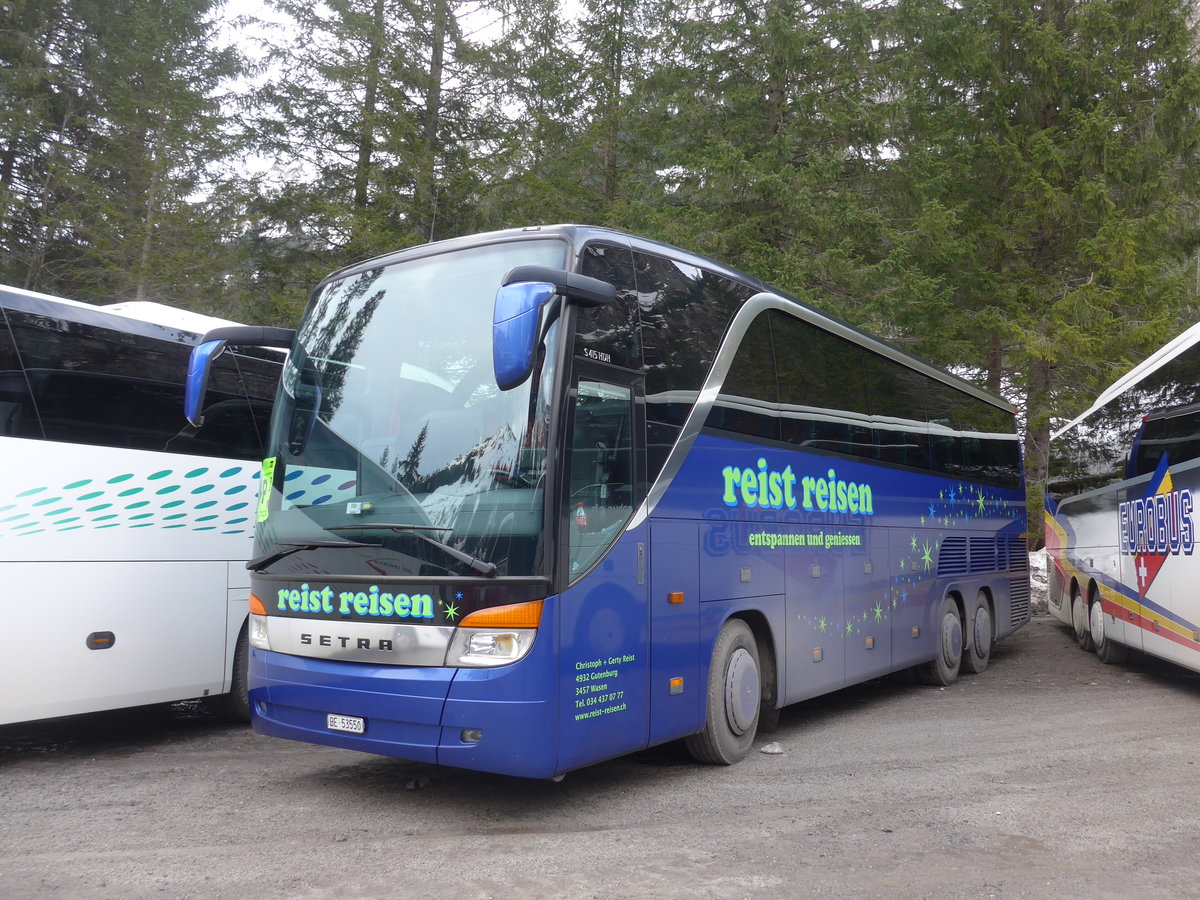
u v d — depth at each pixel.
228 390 8.48
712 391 6.96
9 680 6.70
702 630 6.60
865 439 9.46
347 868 4.79
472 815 5.73
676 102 20.77
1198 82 21.72
